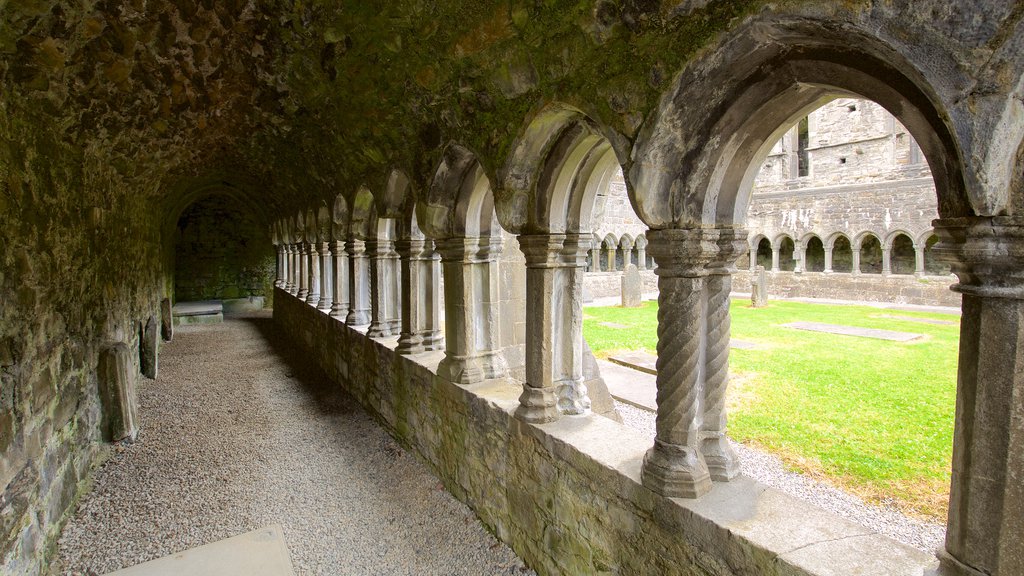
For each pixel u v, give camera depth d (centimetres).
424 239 489
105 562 315
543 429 291
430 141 384
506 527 331
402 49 324
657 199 209
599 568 251
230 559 306
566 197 307
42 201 324
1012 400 126
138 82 379
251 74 420
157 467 448
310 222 900
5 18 246
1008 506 129
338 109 448
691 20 182
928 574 152
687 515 199
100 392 468
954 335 899
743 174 211
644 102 206
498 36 262
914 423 477
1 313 253
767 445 436
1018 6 108
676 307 213
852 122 1480
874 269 1609
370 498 396
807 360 723
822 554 166
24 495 273
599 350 843
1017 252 121
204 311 1323
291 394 678
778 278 1645
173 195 953
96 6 282
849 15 138
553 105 257
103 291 484
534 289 308
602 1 205
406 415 480
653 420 541
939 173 139
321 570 311
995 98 115
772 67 179
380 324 579
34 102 308
